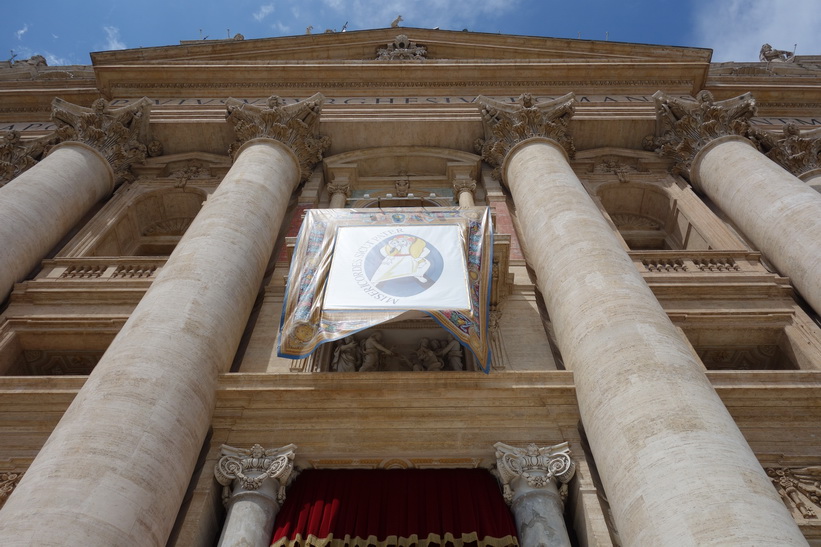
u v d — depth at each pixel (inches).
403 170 789.9
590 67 904.3
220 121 798.5
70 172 663.1
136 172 786.8
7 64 1203.2
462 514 341.4
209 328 400.5
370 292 429.1
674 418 310.5
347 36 1002.1
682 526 263.9
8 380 420.8
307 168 737.0
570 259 451.5
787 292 559.5
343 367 439.5
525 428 379.9
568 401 387.5
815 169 706.2
